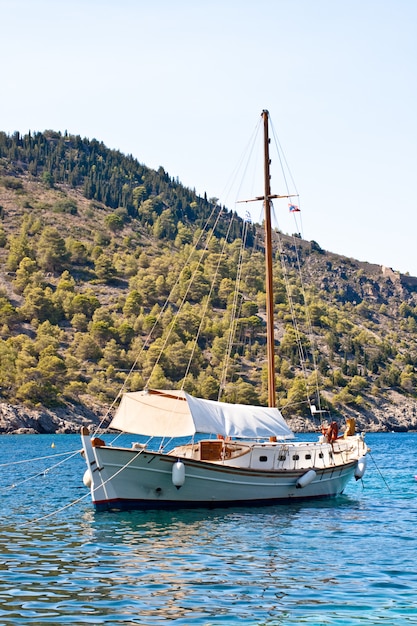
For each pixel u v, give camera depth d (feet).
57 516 146.10
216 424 157.28
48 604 84.33
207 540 122.52
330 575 99.55
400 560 109.29
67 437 574.15
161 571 100.01
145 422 156.76
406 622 80.12
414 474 266.77
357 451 198.29
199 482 150.92
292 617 81.51
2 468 262.88
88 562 104.83
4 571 98.84
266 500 162.81
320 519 147.95
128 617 80.43
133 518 141.79
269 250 196.13
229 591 90.89
